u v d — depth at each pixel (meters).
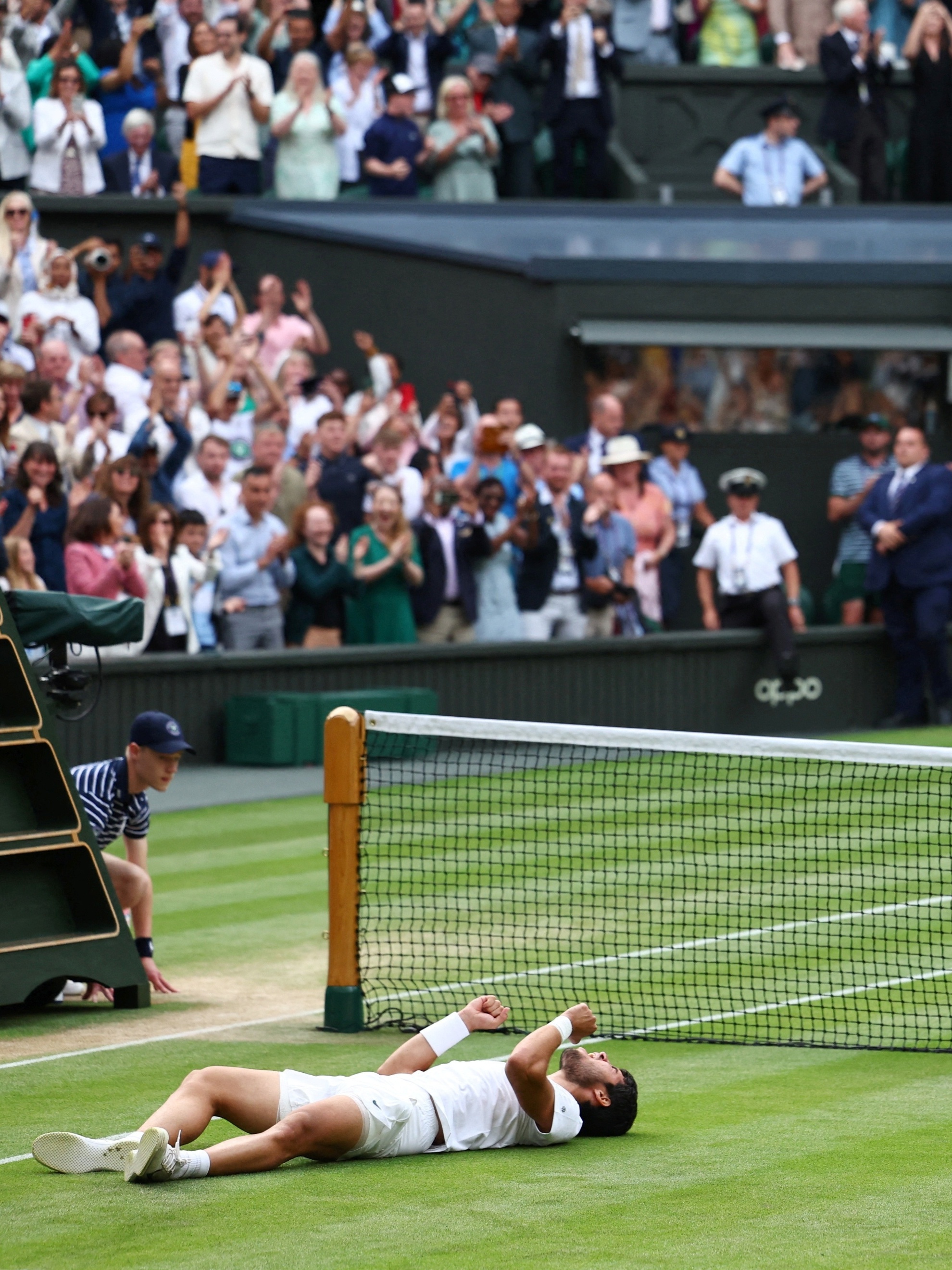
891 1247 11.88
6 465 34.94
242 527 36.81
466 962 21.84
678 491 43.03
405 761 36.44
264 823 31.61
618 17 55.31
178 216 42.81
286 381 41.38
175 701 36.00
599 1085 14.77
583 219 51.00
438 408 43.19
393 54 50.34
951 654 42.69
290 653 37.06
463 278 46.22
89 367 37.34
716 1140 14.71
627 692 40.06
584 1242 11.98
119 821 20.17
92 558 33.78
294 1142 13.60
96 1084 16.55
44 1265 11.48
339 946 18.81
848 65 52.75
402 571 38.69
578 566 39.88
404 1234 12.13
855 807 31.59
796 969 21.39
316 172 48.69
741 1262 11.56
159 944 22.97
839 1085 16.73
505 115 51.06
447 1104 14.23
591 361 45.72
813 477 46.53
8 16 44.41
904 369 47.47
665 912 24.27
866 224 52.19
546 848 28.45
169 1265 11.49
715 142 55.28
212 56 47.19
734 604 41.50
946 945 22.56
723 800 32.44
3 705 19.91
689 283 45.47
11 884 19.52
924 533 41.28
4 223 39.25
